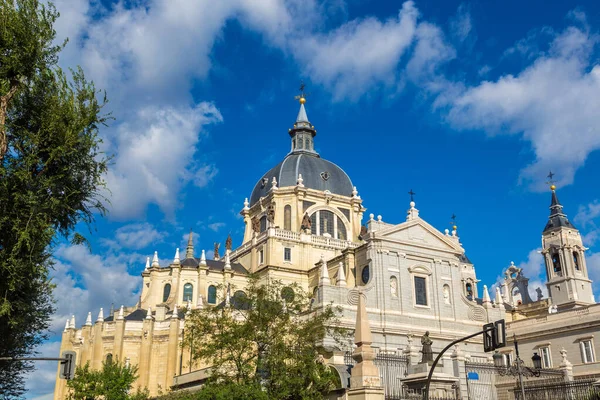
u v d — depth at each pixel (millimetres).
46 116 36156
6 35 35094
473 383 52750
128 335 89875
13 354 39031
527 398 51625
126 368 73875
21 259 33906
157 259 104062
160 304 93875
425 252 90250
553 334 77250
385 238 87438
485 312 91062
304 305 55844
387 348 80250
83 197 38219
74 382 69938
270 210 107875
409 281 87188
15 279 33906
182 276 101750
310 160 117938
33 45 35750
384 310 83000
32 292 37500
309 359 47219
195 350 53562
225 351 51156
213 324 57781
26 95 36719
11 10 35781
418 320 85125
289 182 113562
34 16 36906
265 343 49344
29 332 40500
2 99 34906
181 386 69312
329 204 112812
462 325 88188
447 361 53219
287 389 45469
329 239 107500
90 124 38312
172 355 85562
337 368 48094
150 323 88250
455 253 92625
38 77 36562
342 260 94625
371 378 43500
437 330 85875
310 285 101562
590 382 48531
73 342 97000
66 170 36812
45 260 37875
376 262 85750
